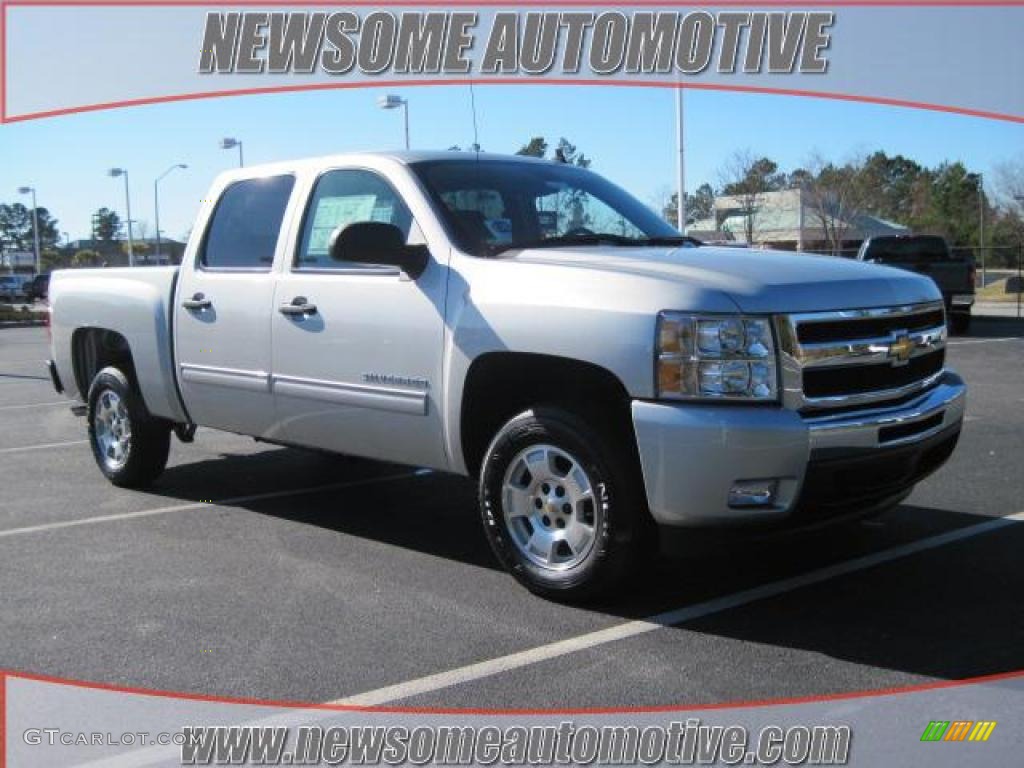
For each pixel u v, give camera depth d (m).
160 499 7.07
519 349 4.66
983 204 47.59
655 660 4.14
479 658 4.20
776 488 4.26
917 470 4.90
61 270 7.82
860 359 4.49
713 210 40.50
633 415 4.30
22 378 16.41
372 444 5.47
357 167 5.68
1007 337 18.89
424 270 5.14
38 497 7.22
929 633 4.37
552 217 5.62
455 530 6.17
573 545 4.70
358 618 4.68
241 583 5.21
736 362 4.23
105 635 4.53
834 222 39.75
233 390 6.16
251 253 6.13
